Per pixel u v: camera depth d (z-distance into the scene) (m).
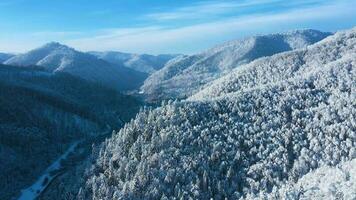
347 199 117.69
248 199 154.62
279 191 143.88
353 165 148.12
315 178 149.88
